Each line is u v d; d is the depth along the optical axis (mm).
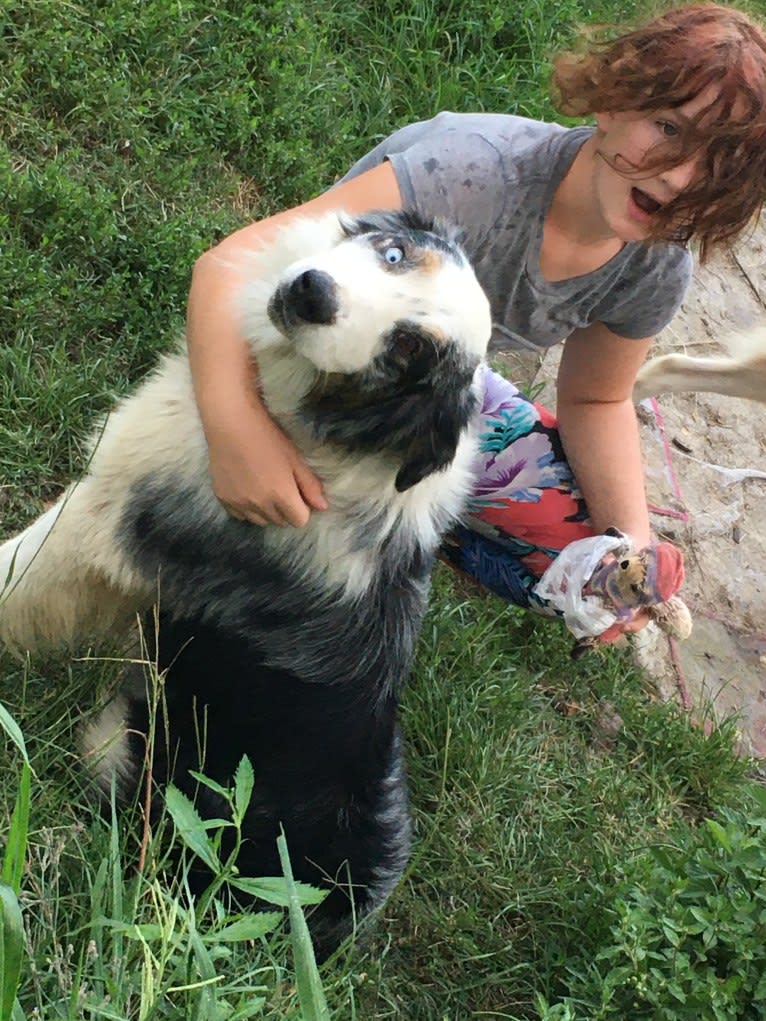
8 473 1556
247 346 1188
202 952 983
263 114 2133
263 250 1235
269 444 1172
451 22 2500
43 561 1318
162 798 1312
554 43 2527
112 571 1304
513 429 1646
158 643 1333
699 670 2059
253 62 2184
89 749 1325
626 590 1546
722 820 1729
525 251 1396
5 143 1811
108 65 1968
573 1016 1292
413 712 1674
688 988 1355
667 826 1759
